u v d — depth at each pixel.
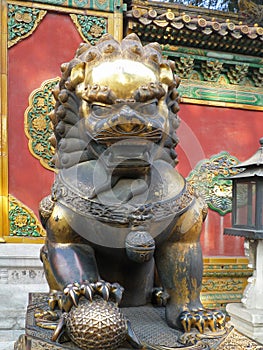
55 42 3.31
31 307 1.09
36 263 3.05
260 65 3.91
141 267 0.96
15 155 3.21
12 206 3.16
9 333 2.87
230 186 3.84
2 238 3.10
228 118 3.95
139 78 0.80
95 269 0.88
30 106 3.24
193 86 3.85
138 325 0.91
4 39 3.15
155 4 3.83
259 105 4.02
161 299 1.03
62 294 0.88
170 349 0.76
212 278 3.66
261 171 2.67
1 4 3.15
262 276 2.88
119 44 0.87
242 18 4.25
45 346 0.77
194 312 0.88
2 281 3.00
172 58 3.72
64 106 0.92
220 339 0.82
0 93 3.11
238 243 3.82
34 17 3.25
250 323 2.72
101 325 0.72
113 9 3.34
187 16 3.32
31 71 3.26
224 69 3.91
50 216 0.92
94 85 0.80
